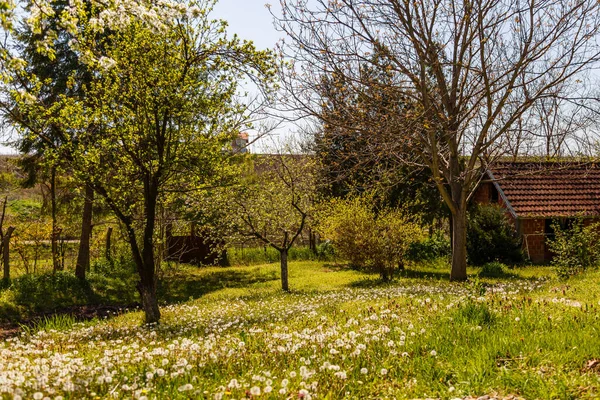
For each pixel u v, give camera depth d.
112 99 11.81
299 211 20.11
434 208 28.59
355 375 5.33
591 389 4.59
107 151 12.09
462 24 16.95
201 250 31.38
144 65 11.70
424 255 27.59
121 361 5.99
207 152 12.45
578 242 17.09
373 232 20.89
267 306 13.39
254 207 19.56
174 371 5.43
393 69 15.72
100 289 22.06
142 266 12.45
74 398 4.45
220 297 18.39
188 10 8.97
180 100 11.74
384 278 20.89
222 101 12.51
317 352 6.07
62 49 20.09
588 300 9.00
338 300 12.73
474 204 28.52
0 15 6.53
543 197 26.84
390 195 28.95
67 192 23.33
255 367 5.53
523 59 16.36
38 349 7.61
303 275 26.00
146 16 8.59
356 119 15.27
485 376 5.12
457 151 19.66
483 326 6.95
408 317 8.20
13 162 23.16
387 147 15.70
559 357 5.42
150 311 12.29
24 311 18.19
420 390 4.98
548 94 16.27
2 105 11.51
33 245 23.38
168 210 20.33
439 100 17.98
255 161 21.28
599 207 26.33
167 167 12.01
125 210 12.66
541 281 15.54
